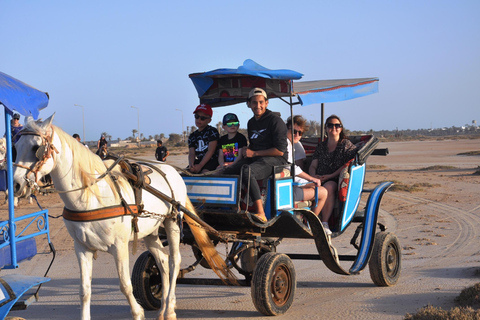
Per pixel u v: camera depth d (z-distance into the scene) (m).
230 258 7.21
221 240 7.40
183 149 75.81
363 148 8.62
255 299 6.65
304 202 7.91
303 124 8.52
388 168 33.00
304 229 7.28
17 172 5.15
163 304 6.81
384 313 6.70
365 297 7.61
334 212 8.56
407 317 6.09
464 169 30.14
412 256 10.32
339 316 6.68
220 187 7.08
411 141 106.62
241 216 6.86
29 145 5.21
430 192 20.28
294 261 10.54
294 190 7.89
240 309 7.24
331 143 8.89
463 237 11.98
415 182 23.78
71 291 8.46
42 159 5.21
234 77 7.57
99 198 5.70
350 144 8.74
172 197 6.77
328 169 8.79
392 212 15.95
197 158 8.41
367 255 8.01
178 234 7.00
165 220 6.92
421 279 8.52
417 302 7.14
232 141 8.21
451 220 14.29
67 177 5.54
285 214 7.09
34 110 5.58
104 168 5.95
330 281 8.79
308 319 6.62
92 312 7.28
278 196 7.27
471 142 84.69
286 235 7.72
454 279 8.34
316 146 9.77
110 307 7.51
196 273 9.64
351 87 8.50
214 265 7.02
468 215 15.00
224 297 7.99
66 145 5.52
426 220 14.42
